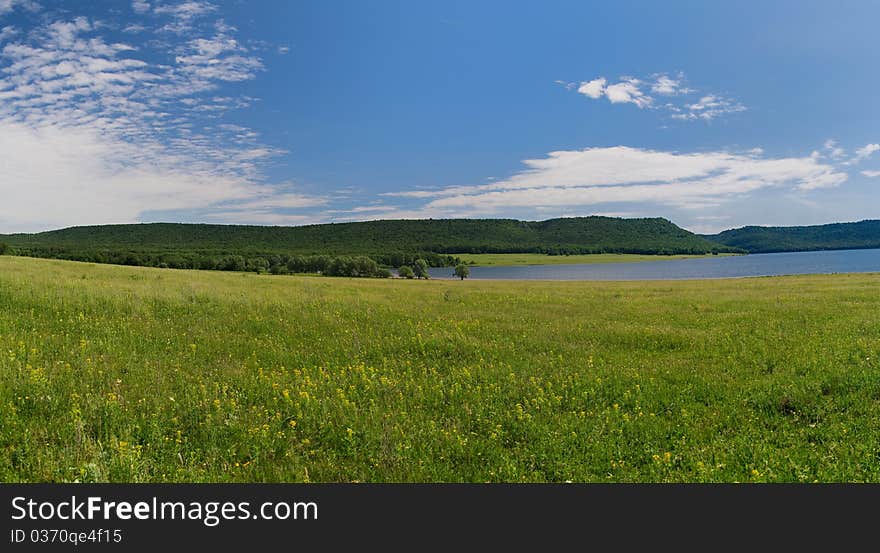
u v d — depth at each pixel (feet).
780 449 24.23
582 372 38.09
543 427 26.91
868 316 61.98
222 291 75.97
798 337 50.31
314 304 69.05
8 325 43.45
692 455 23.86
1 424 23.93
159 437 23.72
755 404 30.89
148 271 133.18
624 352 46.06
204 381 33.17
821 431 26.03
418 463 22.95
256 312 60.18
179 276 112.68
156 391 30.55
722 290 113.50
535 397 32.30
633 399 32.27
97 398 27.45
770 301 84.69
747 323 61.57
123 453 21.43
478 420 28.37
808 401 30.40
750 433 26.40
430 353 44.42
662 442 25.64
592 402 31.94
